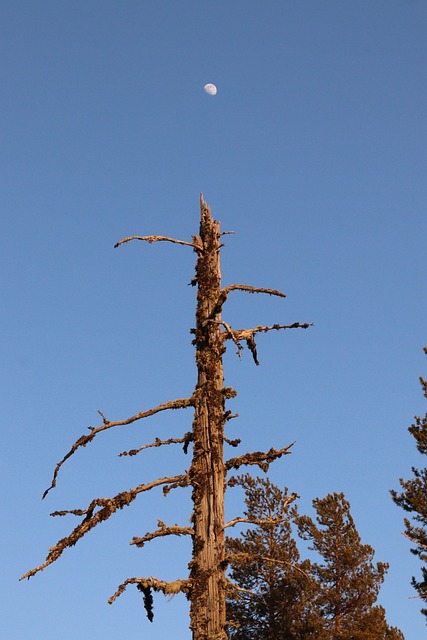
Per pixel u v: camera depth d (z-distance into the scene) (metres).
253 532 34.47
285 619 32.59
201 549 10.34
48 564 9.84
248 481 35.38
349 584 33.94
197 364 11.20
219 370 11.17
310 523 35.03
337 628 33.28
